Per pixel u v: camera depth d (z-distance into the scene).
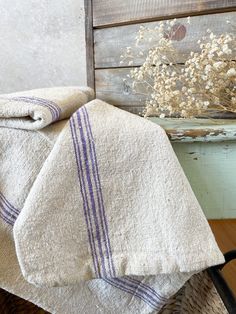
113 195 0.34
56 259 0.32
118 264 0.32
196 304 0.42
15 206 0.36
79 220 0.33
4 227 0.37
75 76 0.81
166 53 0.52
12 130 0.36
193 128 0.40
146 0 0.58
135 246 0.33
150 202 0.33
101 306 0.38
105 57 0.66
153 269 0.31
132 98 0.63
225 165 0.40
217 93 0.44
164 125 0.43
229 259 0.38
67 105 0.40
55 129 0.36
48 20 0.78
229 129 0.38
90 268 0.33
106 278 0.35
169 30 0.56
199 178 0.40
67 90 0.49
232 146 0.39
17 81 0.86
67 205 0.33
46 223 0.32
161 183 0.33
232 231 0.43
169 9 0.56
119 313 0.38
